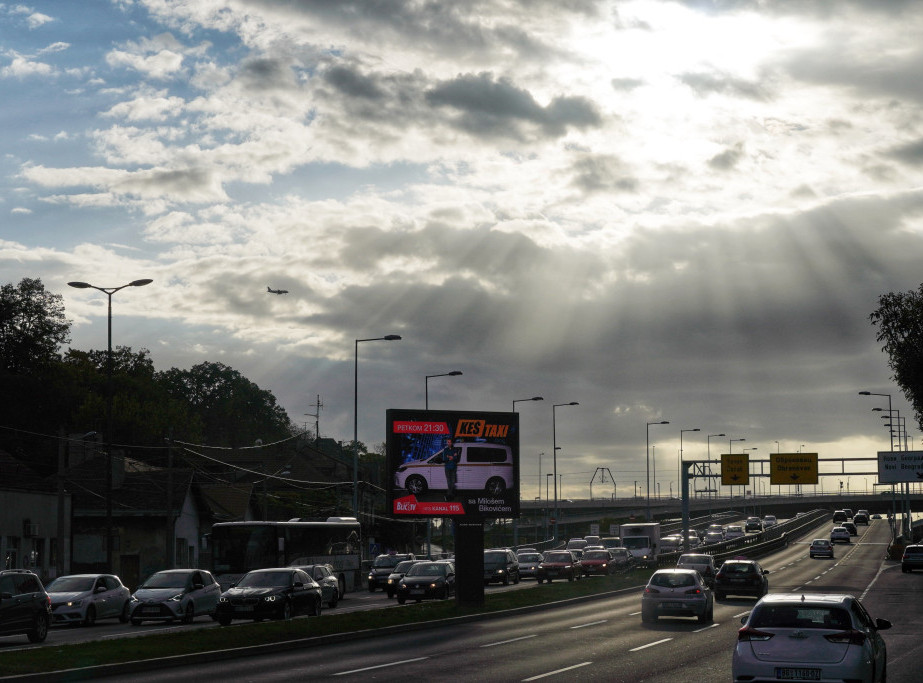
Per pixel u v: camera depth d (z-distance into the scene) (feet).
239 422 542.98
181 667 71.31
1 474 213.46
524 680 61.72
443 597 152.46
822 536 441.68
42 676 61.87
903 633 97.04
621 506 580.71
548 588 164.35
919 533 404.57
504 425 137.80
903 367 186.29
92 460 230.68
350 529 189.78
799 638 50.16
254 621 115.85
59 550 153.48
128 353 406.21
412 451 133.80
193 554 235.20
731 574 150.20
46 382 325.01
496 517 134.92
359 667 69.67
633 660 73.56
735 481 225.76
